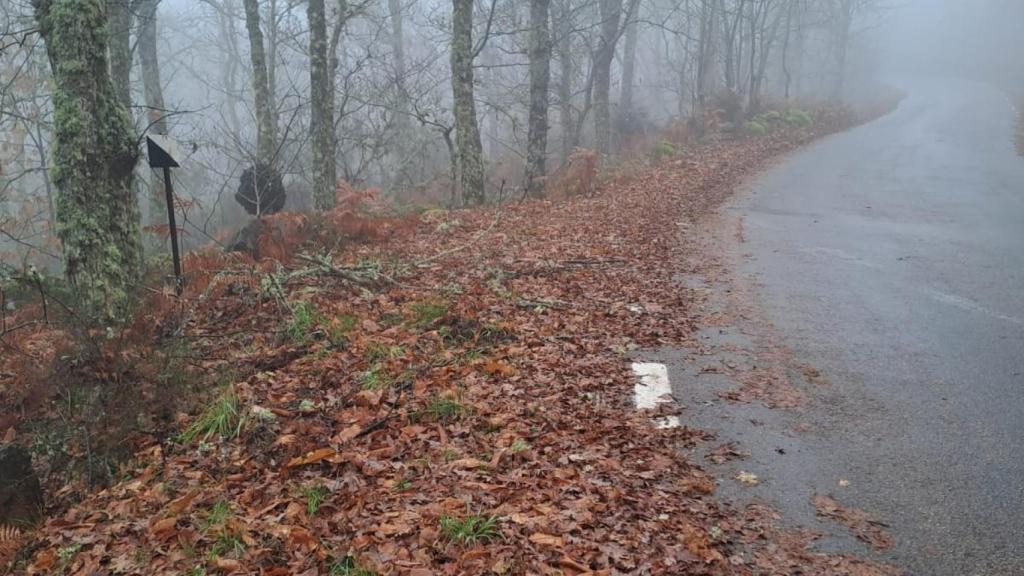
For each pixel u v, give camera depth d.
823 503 4.50
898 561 3.93
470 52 16.33
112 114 8.26
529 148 18.45
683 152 23.52
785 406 5.85
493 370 6.49
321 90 15.86
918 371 6.50
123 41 14.83
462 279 9.53
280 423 5.71
